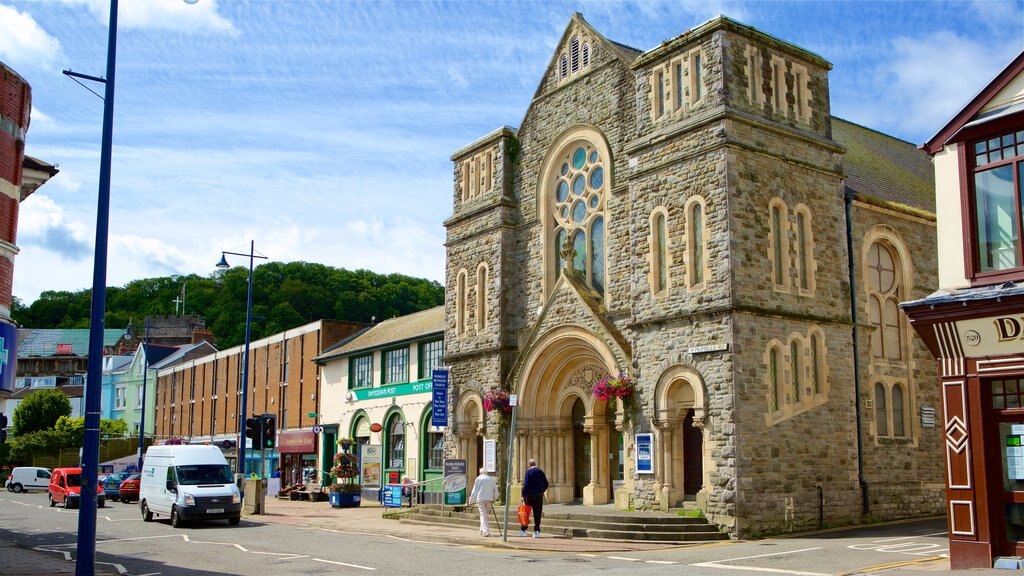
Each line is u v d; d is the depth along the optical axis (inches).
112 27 564.4
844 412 943.0
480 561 672.4
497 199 1224.8
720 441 854.5
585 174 1136.8
